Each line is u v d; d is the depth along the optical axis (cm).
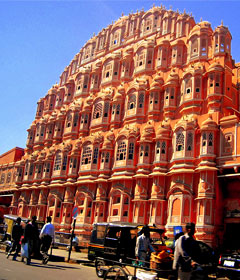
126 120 3981
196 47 3747
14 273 1409
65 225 4088
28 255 1755
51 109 5625
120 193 3550
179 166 3105
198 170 2952
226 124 2984
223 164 2884
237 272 1717
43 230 1875
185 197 3011
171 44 4034
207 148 2977
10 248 2148
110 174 3844
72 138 4697
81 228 3812
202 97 3431
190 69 3562
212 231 2777
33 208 4803
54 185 4403
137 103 3922
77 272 1709
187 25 4112
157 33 4497
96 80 4853
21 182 5262
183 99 3522
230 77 3528
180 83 3722
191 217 2933
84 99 4875
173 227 2817
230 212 2895
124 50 4641
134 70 4319
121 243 1784
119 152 3734
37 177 4897
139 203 3350
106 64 4725
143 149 3509
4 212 5569
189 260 941
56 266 1855
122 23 5069
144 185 3406
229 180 2955
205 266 977
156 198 3209
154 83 3856
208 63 3578
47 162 4769
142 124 3712
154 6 4825
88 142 4169
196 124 3195
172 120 3453
